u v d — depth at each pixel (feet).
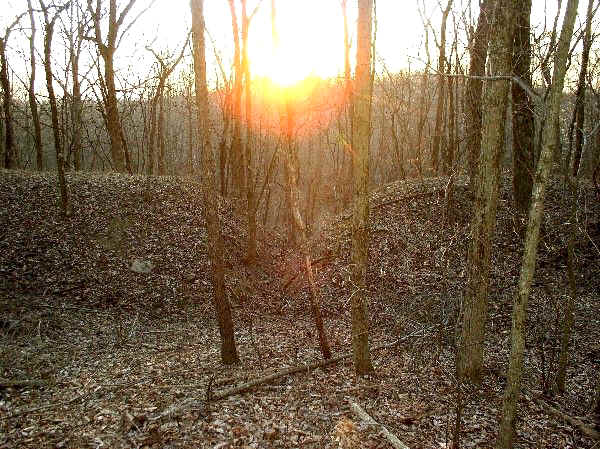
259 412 21.89
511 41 20.98
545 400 24.54
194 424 20.42
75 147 75.72
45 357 27.84
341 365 28.35
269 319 40.09
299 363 28.84
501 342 32.42
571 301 24.41
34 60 65.67
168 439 19.20
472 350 25.00
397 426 21.22
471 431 21.11
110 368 26.96
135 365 27.55
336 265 48.06
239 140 60.70
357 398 23.80
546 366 28.43
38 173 59.00
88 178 58.80
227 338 27.96
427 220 48.03
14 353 27.81
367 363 26.48
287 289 46.85
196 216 55.21
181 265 46.73
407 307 37.78
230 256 50.85
